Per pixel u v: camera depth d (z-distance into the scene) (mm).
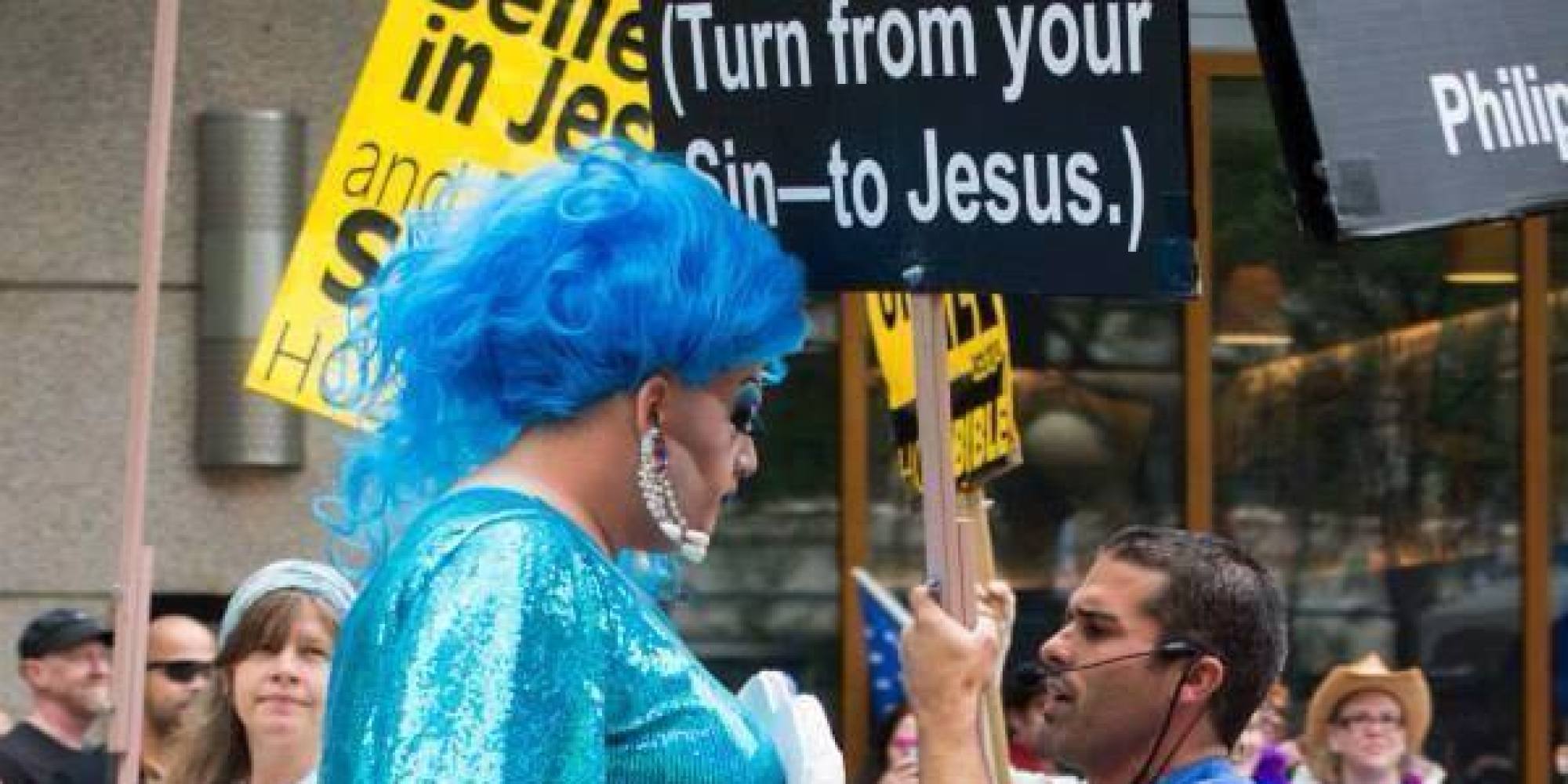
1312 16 6141
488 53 9648
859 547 15914
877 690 14914
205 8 14898
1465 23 6371
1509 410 16422
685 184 5277
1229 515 16234
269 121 14773
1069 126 5984
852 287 6184
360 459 5383
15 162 14898
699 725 5117
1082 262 5988
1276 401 16250
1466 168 6340
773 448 15930
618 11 9539
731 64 6266
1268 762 13336
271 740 8789
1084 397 16156
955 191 6074
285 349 9586
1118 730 7371
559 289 5156
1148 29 5918
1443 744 16406
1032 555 16109
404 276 5281
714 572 15938
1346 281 16297
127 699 9648
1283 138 6176
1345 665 16156
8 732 12891
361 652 4957
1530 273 16391
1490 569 16422
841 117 6168
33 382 14867
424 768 4785
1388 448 16344
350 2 14977
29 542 14867
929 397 5977
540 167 5289
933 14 6082
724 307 5223
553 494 5195
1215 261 16203
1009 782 7406
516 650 4898
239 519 14867
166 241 14867
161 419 14836
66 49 14914
